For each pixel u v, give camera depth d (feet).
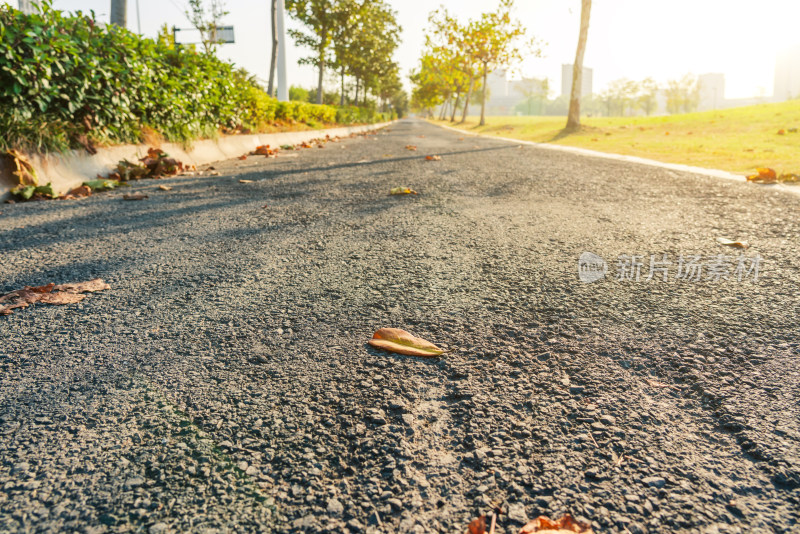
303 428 4.29
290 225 11.94
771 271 8.11
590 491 3.56
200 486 3.63
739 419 4.30
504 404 4.61
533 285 7.70
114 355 5.58
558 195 15.88
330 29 90.33
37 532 3.23
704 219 12.11
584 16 64.90
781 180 18.24
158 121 25.20
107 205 14.82
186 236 10.96
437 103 208.23
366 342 5.87
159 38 27.22
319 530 3.25
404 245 10.10
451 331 6.13
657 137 49.67
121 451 4.01
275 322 6.44
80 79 19.13
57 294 7.38
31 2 18.54
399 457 3.93
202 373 5.18
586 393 4.76
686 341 5.74
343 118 91.61
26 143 17.06
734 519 3.29
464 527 3.28
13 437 4.18
